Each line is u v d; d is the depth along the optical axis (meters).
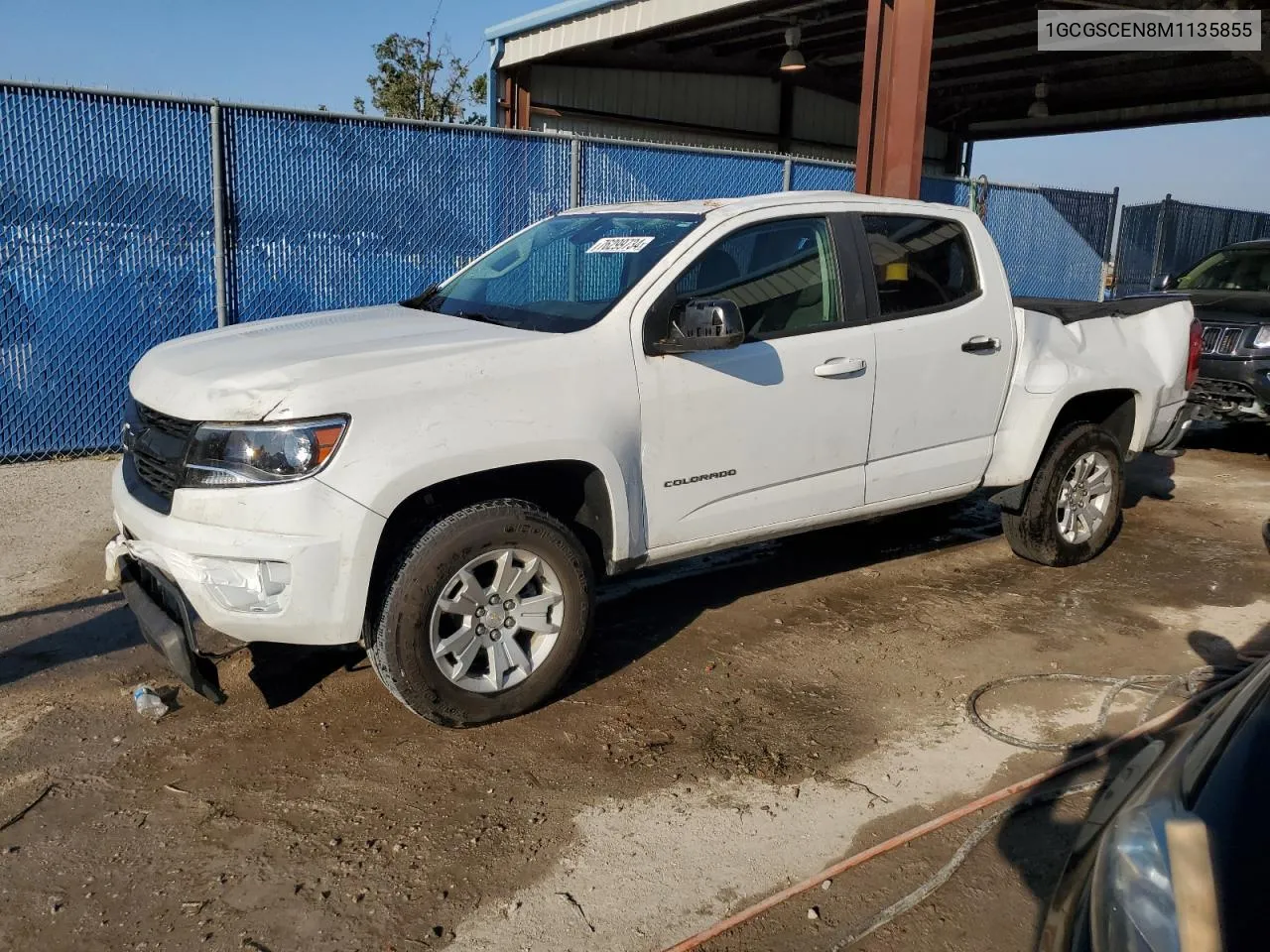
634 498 4.05
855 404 4.68
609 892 2.99
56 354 7.45
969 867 3.12
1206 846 1.71
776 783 3.57
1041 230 14.52
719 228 4.35
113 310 7.61
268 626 3.44
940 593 5.45
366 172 8.52
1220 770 1.88
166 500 3.59
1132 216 16.42
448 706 3.70
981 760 3.75
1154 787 1.97
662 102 16.84
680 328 4.04
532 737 3.84
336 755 3.70
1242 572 5.90
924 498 5.16
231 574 3.39
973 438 5.26
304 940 2.77
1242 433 10.46
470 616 3.71
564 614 3.91
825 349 4.55
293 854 3.13
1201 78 16.20
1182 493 7.84
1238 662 4.63
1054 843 3.24
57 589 5.16
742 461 4.37
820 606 5.23
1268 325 8.55
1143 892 1.71
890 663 4.55
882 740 3.89
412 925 2.84
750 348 4.33
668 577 5.64
